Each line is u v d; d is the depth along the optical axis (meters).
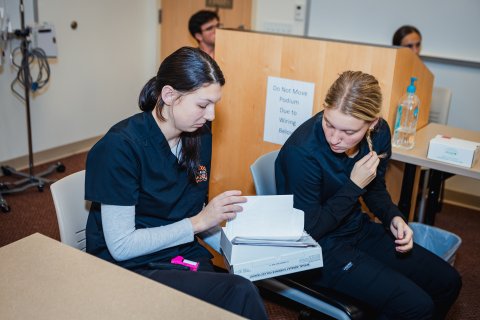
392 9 3.90
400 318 1.56
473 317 2.26
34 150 3.81
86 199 1.44
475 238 3.07
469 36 3.65
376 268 1.61
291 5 4.38
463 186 3.60
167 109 1.46
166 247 1.49
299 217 1.50
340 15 4.15
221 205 1.47
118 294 1.07
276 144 2.13
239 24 4.63
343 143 1.56
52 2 3.65
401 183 2.37
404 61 1.93
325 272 1.64
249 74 2.11
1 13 3.25
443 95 3.22
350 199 1.63
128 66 4.50
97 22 4.07
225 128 2.22
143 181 1.48
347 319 1.56
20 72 3.42
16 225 2.91
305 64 1.99
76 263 1.18
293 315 2.17
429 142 2.07
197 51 1.44
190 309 1.02
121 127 1.46
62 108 3.95
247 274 1.43
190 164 1.57
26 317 0.98
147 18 4.59
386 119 1.94
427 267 1.76
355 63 1.91
